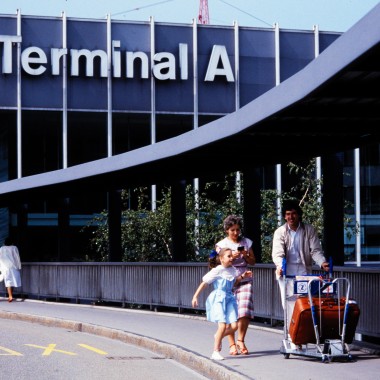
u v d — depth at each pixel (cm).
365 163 5147
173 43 4900
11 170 4834
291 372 1273
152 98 4875
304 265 1472
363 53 1128
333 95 1420
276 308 1897
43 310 2588
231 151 1995
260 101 1541
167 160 2123
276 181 4906
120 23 4856
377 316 1505
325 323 1371
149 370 1449
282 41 4978
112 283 2675
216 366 1341
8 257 3027
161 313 2384
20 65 4766
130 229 3316
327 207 1900
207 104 4919
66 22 4800
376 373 1260
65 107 4800
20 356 1627
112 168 2322
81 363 1532
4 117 4800
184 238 2455
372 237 5116
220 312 1417
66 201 3041
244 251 1432
